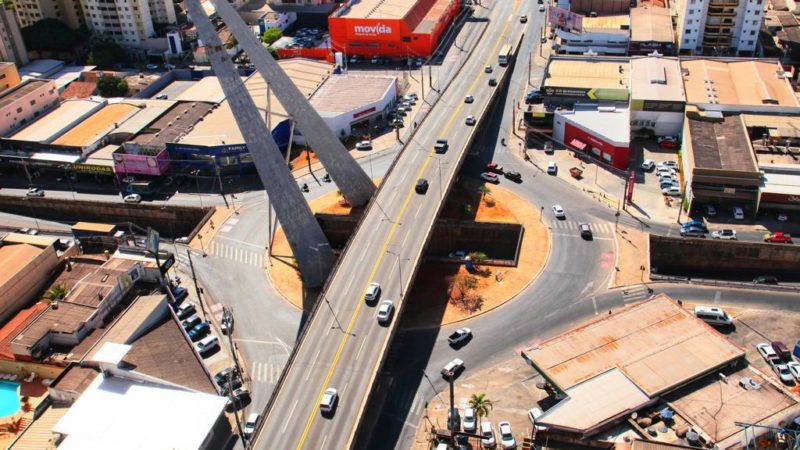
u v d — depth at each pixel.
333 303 149.12
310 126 179.75
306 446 119.44
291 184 167.50
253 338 157.88
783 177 187.75
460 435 131.75
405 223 170.88
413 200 178.62
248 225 196.12
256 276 177.25
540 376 143.62
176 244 190.25
